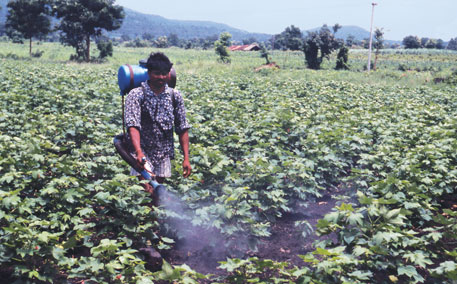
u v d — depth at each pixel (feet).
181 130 14.92
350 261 11.53
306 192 20.12
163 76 13.71
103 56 231.50
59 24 216.54
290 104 41.01
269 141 26.55
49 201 14.65
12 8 212.64
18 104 34.40
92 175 21.03
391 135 31.32
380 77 113.19
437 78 106.22
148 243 13.94
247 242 15.03
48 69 77.87
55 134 26.02
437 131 30.01
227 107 38.01
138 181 15.35
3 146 20.01
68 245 11.91
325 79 100.32
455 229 14.49
